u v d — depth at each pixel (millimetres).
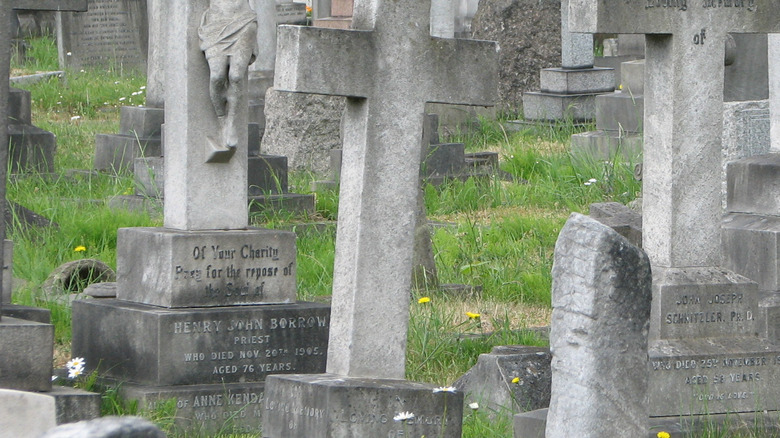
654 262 8438
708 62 8352
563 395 6148
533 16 24672
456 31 29516
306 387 6973
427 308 11289
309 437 6941
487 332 10820
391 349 7230
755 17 8477
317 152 18281
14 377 7402
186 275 8711
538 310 11812
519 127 22688
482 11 25188
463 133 21906
